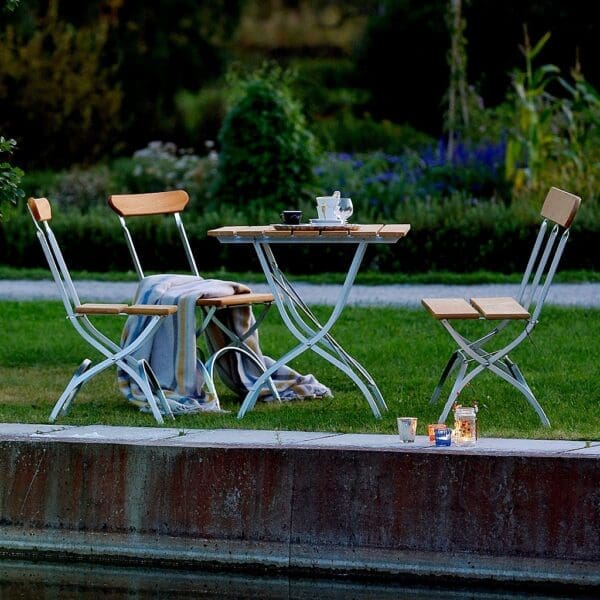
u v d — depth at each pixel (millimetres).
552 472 7848
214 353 10508
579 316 14695
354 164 22453
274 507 8148
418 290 17391
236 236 9680
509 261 19250
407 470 8000
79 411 9977
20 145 25375
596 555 7801
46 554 8453
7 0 12523
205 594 7797
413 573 7980
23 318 15133
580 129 21438
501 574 7883
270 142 21328
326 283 18219
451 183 21609
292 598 7742
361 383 9734
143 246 20312
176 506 8273
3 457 8531
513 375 9602
